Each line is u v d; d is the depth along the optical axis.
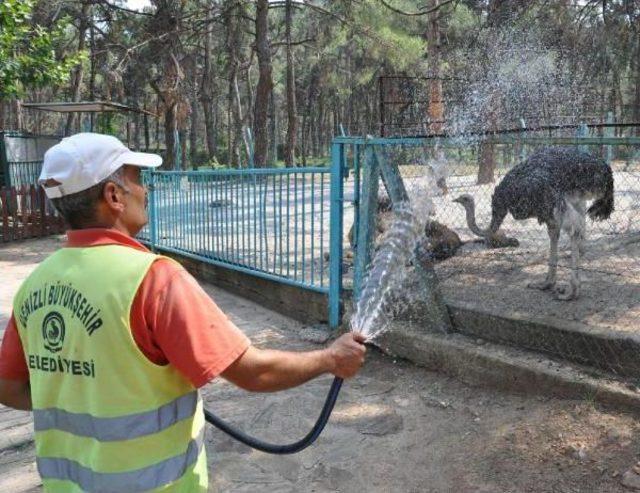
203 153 49.94
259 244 7.44
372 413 4.50
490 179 6.29
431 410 4.48
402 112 13.24
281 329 6.48
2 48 12.55
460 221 7.46
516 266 6.64
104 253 1.81
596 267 6.42
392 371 5.15
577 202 5.48
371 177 5.46
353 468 3.88
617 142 3.94
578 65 13.23
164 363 1.79
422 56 25.89
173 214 9.53
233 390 5.05
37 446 1.92
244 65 40.34
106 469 1.77
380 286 3.49
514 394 4.45
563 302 5.33
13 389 2.07
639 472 3.38
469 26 24.67
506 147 6.34
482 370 4.64
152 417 1.78
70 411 1.82
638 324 4.67
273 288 7.20
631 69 18.11
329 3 28.44
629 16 13.52
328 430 4.32
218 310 1.85
